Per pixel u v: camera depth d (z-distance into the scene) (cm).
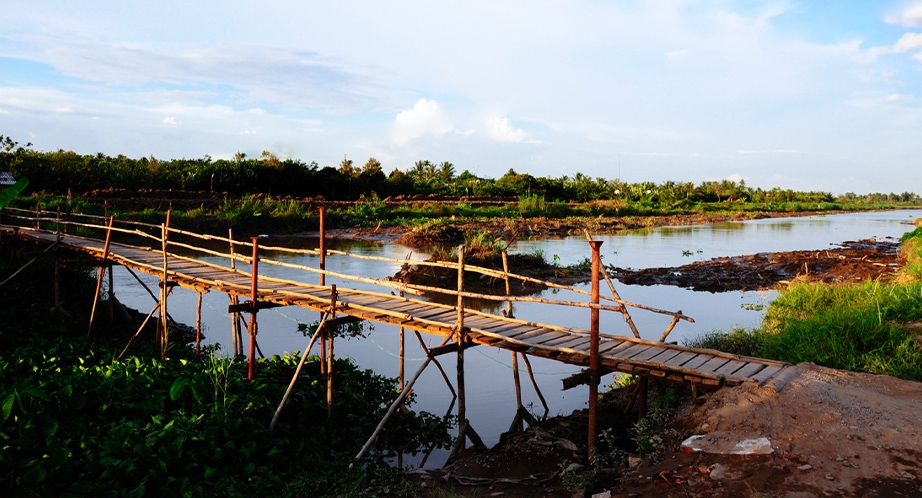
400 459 829
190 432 671
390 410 793
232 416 756
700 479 527
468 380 1141
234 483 620
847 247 3416
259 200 4441
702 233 4488
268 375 961
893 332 929
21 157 4247
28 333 1211
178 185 5225
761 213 7575
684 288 2103
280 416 841
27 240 1738
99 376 827
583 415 899
